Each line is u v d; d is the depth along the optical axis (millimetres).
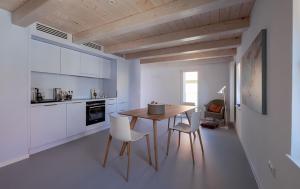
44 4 1882
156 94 7141
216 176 2105
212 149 3039
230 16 2459
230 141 3500
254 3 2090
